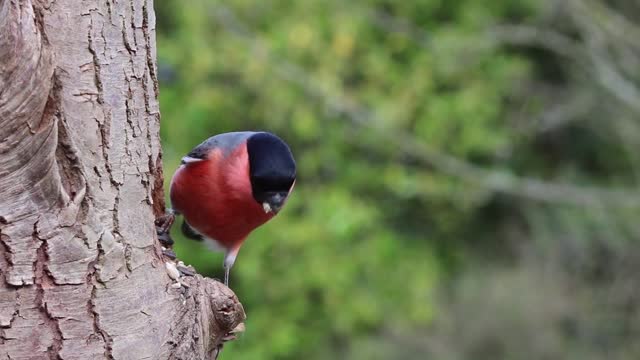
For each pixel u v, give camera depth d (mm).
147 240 5273
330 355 17203
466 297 18906
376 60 14523
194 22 13844
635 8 15727
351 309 14805
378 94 14523
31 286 4641
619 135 15984
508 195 16750
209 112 14477
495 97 14852
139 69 5395
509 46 16125
